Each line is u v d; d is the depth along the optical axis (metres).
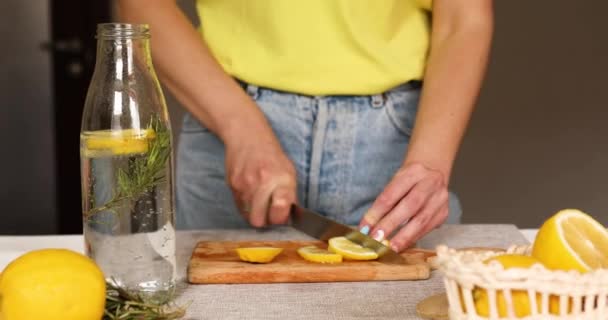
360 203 1.86
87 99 1.31
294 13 1.77
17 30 3.90
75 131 4.01
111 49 1.30
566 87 4.05
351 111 1.81
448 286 1.19
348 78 1.79
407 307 1.34
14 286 1.15
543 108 4.07
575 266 1.19
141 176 1.29
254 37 1.81
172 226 1.33
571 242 1.22
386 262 1.46
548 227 1.22
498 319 1.17
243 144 1.69
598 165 4.09
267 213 1.67
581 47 4.02
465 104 1.71
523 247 1.29
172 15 1.77
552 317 1.16
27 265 1.16
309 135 1.82
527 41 4.03
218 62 1.80
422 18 1.84
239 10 1.81
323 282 1.44
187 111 1.87
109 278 1.30
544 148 4.10
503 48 4.04
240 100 1.73
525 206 4.13
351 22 1.76
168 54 1.74
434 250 1.55
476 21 1.76
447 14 1.78
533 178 4.12
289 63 1.79
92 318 1.17
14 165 4.00
